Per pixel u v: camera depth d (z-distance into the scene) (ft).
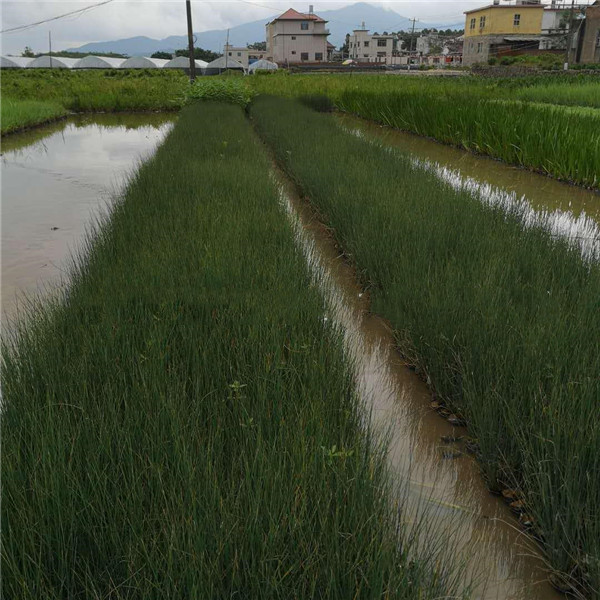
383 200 24.44
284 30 317.01
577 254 18.51
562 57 195.83
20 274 21.53
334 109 91.25
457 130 52.21
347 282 20.99
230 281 16.34
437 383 13.42
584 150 35.70
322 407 10.64
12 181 38.73
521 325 13.19
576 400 10.53
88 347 12.50
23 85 115.34
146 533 7.87
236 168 31.83
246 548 7.62
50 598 7.12
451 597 7.50
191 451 9.27
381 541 7.79
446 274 16.74
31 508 8.09
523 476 10.14
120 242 19.95
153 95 103.40
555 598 8.52
